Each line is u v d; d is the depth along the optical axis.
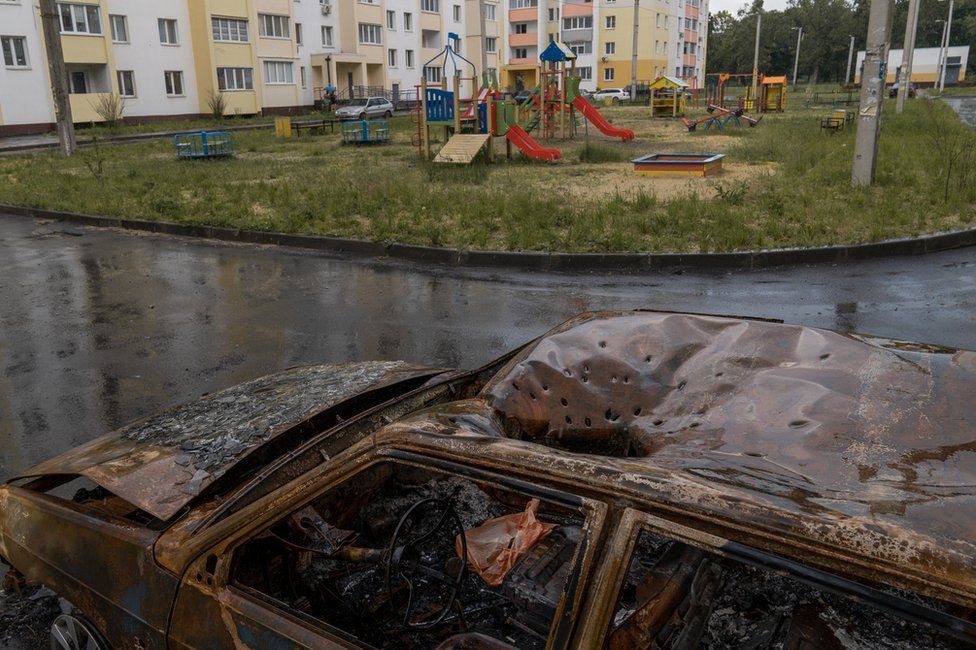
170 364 7.12
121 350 7.58
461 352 7.18
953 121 31.11
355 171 21.17
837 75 126.88
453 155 22.03
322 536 2.71
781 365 2.62
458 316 8.42
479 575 2.66
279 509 2.17
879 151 20.31
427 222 13.30
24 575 2.98
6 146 33.44
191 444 2.97
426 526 3.11
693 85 93.12
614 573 1.64
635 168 18.86
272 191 17.02
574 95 30.78
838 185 15.16
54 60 26.86
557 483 1.77
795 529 1.50
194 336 7.98
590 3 83.56
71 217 16.06
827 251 10.34
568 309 8.56
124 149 30.59
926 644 1.97
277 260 11.81
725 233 11.22
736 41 124.44
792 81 129.50
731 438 2.29
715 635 2.17
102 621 2.57
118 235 14.42
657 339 2.97
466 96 74.94
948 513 1.62
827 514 1.54
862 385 2.36
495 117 23.55
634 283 9.69
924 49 92.06
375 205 14.88
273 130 42.16
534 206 13.75
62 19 41.62
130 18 45.25
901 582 1.38
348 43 60.12
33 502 2.92
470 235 12.11
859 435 2.10
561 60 30.27
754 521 1.53
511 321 8.16
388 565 2.40
